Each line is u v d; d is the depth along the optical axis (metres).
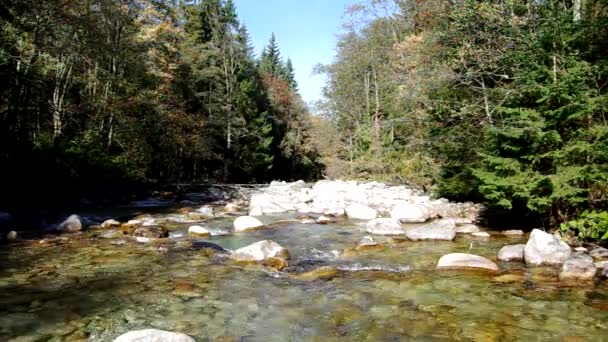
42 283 6.01
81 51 19.44
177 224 11.25
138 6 23.41
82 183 17.78
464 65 11.68
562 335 4.17
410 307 5.06
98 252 7.89
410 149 20.08
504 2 11.25
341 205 14.74
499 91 9.76
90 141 19.98
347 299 5.39
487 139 9.00
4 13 15.16
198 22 37.66
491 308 4.95
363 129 28.72
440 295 5.45
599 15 8.19
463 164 12.01
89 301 5.30
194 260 7.37
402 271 6.62
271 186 24.78
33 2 15.91
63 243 8.65
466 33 12.23
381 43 27.72
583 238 7.68
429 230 8.92
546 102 7.88
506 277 6.09
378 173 23.75
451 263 6.62
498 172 8.45
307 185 25.16
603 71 7.46
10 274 6.43
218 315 4.87
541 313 4.75
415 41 18.69
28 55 16.27
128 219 11.95
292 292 5.70
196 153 30.88
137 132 24.53
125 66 24.00
